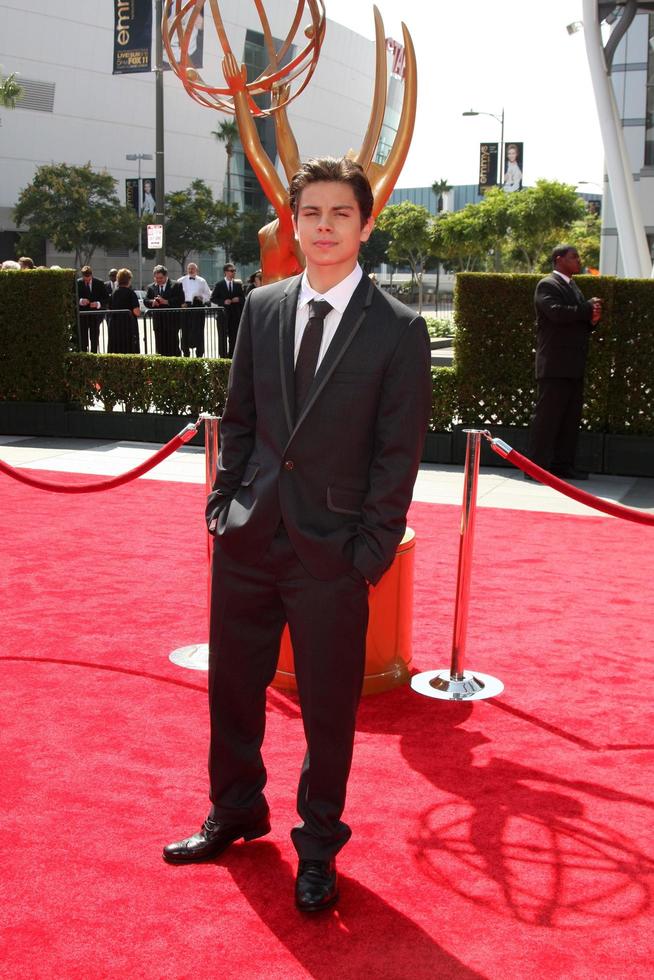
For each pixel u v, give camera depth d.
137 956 2.34
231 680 2.71
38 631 4.67
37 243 48.66
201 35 26.12
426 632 4.78
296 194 2.54
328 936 2.44
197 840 2.80
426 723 3.77
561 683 4.17
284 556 2.54
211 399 10.46
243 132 4.72
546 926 2.50
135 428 10.68
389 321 2.53
